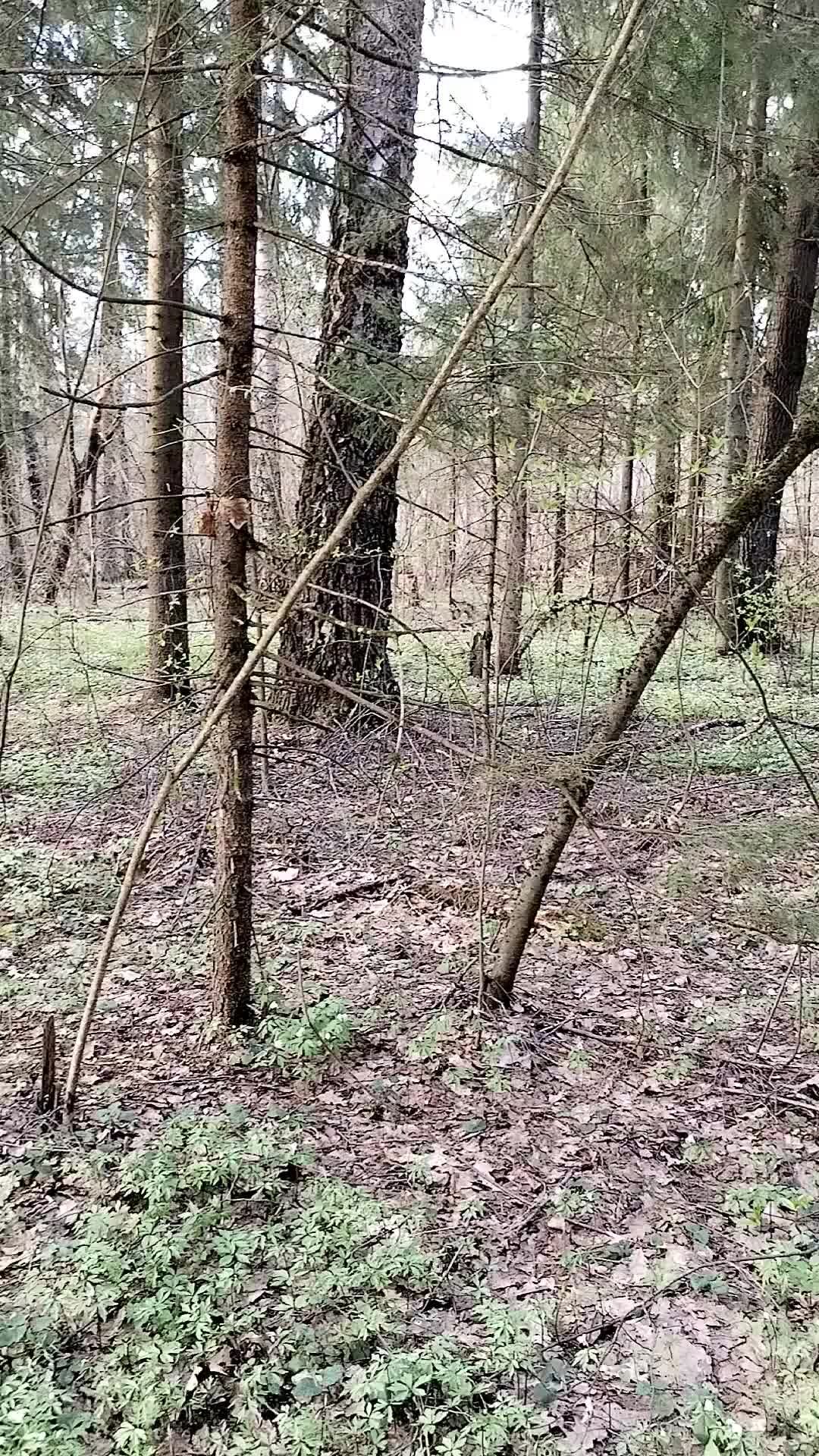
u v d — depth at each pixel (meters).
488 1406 2.49
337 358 5.11
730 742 6.98
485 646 4.67
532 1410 2.42
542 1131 3.70
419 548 8.17
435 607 8.66
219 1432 2.43
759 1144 3.60
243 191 3.64
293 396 7.98
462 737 5.49
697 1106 3.85
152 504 8.60
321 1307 2.80
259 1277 2.92
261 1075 4.00
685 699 9.51
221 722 4.02
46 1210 3.21
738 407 10.85
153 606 8.54
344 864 5.96
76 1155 3.42
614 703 4.06
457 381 3.91
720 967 4.91
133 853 3.57
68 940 5.22
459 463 4.48
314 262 7.73
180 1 3.91
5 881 5.83
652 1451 2.33
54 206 6.35
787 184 8.65
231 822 4.11
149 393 8.62
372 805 6.29
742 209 8.28
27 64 5.84
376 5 5.55
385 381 4.21
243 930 4.21
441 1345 2.62
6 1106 3.80
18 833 6.57
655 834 4.24
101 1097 3.83
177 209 6.93
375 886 5.73
